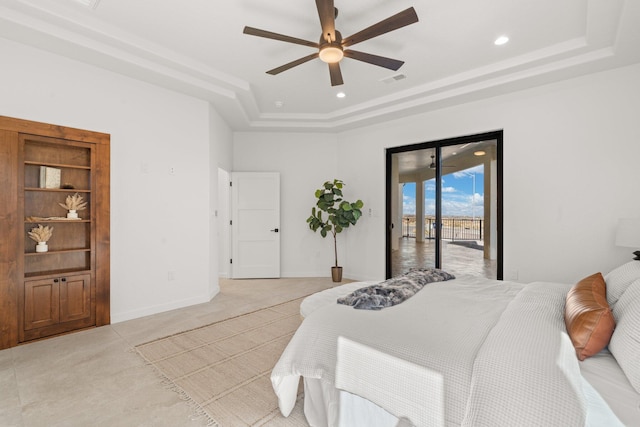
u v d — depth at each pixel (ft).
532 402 3.28
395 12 8.19
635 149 10.12
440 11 8.13
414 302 6.19
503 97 12.62
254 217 18.08
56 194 10.09
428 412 4.00
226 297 14.02
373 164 16.97
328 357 5.01
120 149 10.85
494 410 3.38
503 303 6.16
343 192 18.25
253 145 18.42
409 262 16.43
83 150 10.47
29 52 8.96
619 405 3.23
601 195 10.69
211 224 13.78
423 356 4.24
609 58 9.68
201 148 13.15
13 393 6.45
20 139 8.79
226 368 7.59
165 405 6.10
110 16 8.35
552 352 3.80
